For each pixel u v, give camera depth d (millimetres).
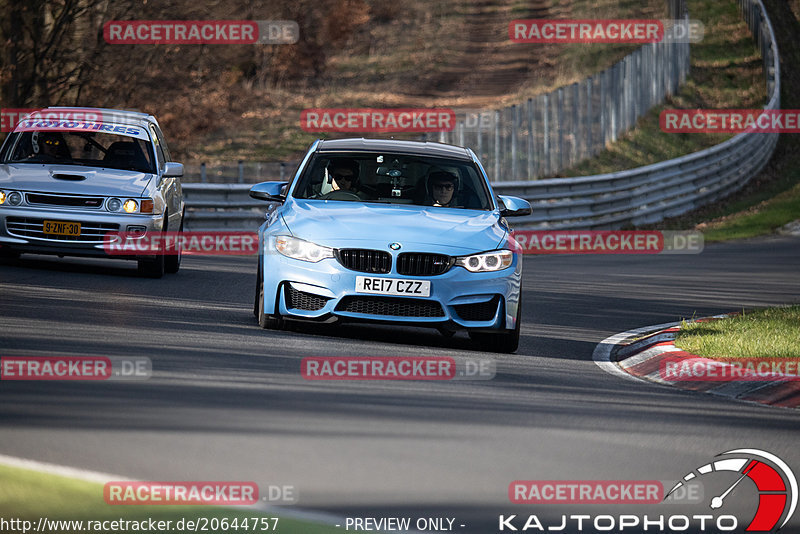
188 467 19766
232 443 21594
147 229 49281
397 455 21516
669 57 186375
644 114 164750
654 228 105938
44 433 21344
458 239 35031
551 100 126688
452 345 36500
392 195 38000
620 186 106438
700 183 124125
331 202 37344
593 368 34438
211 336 33906
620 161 138375
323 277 34188
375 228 34844
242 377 27906
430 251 34344
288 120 175250
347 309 34344
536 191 95438
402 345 35188
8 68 120250
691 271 69875
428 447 22281
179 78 144000
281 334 35312
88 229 48500
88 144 54219
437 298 34188
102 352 29891
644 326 45344
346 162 38969
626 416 26719
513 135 107625
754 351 34812
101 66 127812
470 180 39344
